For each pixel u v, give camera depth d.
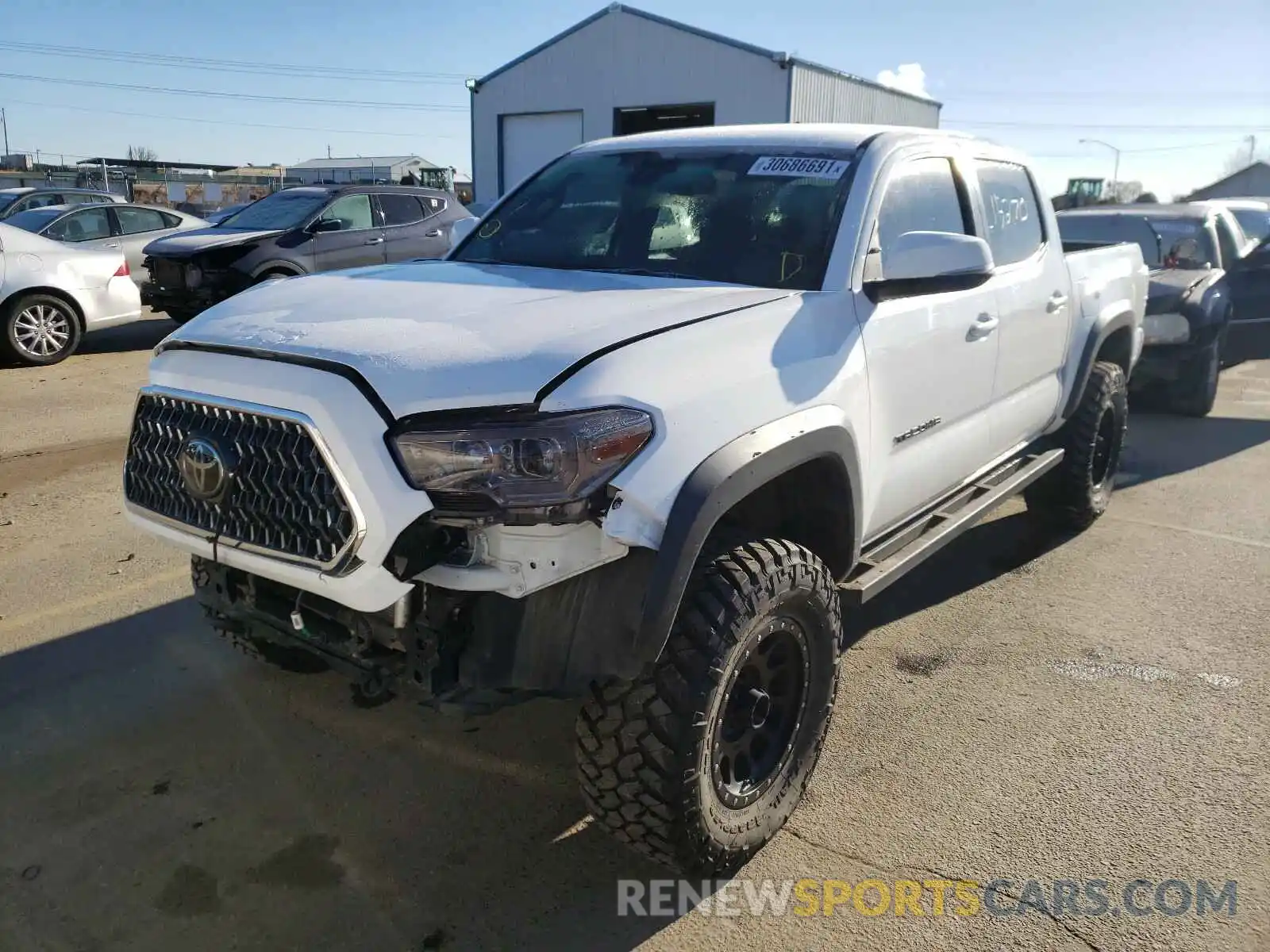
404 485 2.18
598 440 2.22
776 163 3.56
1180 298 8.15
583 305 2.72
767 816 2.78
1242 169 60.75
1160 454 7.39
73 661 3.86
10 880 2.67
